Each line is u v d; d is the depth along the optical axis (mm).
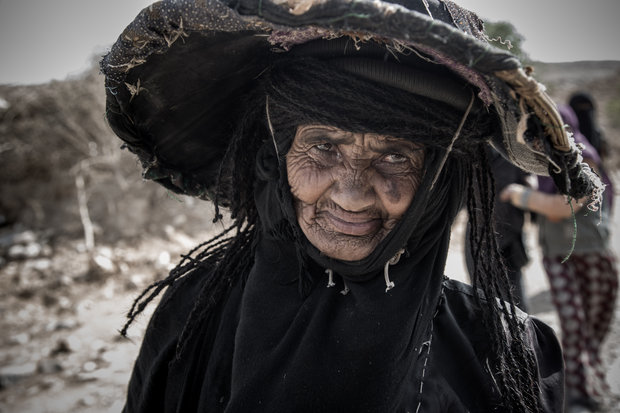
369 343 1007
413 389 1103
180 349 1203
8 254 4887
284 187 1056
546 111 800
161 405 1292
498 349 1130
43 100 5590
